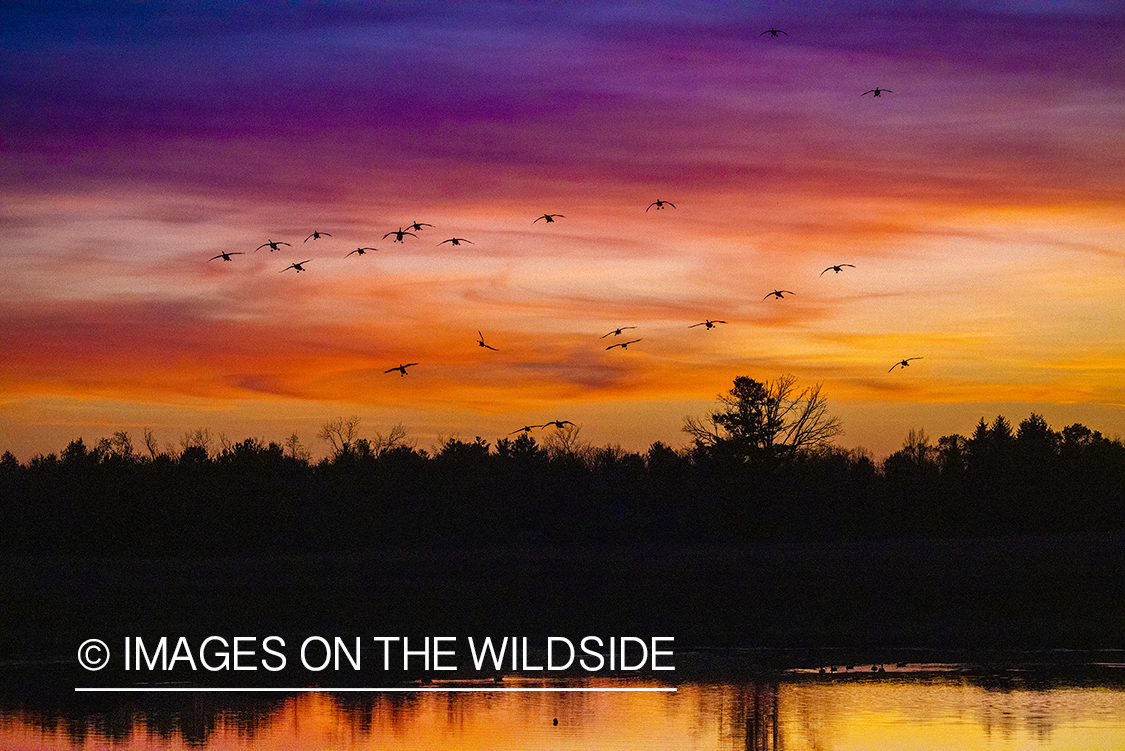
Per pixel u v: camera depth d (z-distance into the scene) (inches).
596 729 1168.2
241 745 1112.8
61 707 1299.2
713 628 2001.7
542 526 3934.5
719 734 1139.3
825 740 1107.9
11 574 2714.1
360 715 1249.4
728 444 4025.6
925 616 2065.7
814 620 2062.0
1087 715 1211.2
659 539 3939.5
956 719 1192.8
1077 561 2620.6
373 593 2380.7
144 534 3499.0
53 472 3700.8
